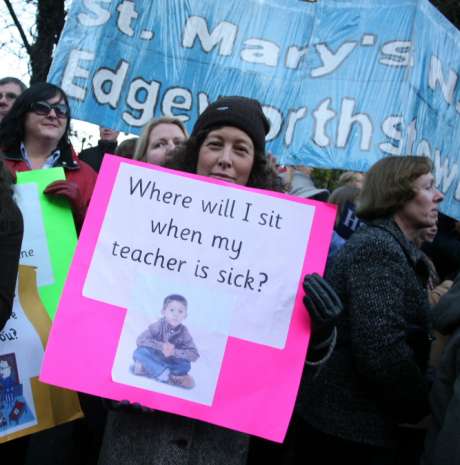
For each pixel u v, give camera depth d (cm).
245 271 157
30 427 187
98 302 156
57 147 271
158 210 161
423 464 204
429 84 344
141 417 160
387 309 194
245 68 346
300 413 215
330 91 342
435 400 201
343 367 206
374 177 234
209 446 161
